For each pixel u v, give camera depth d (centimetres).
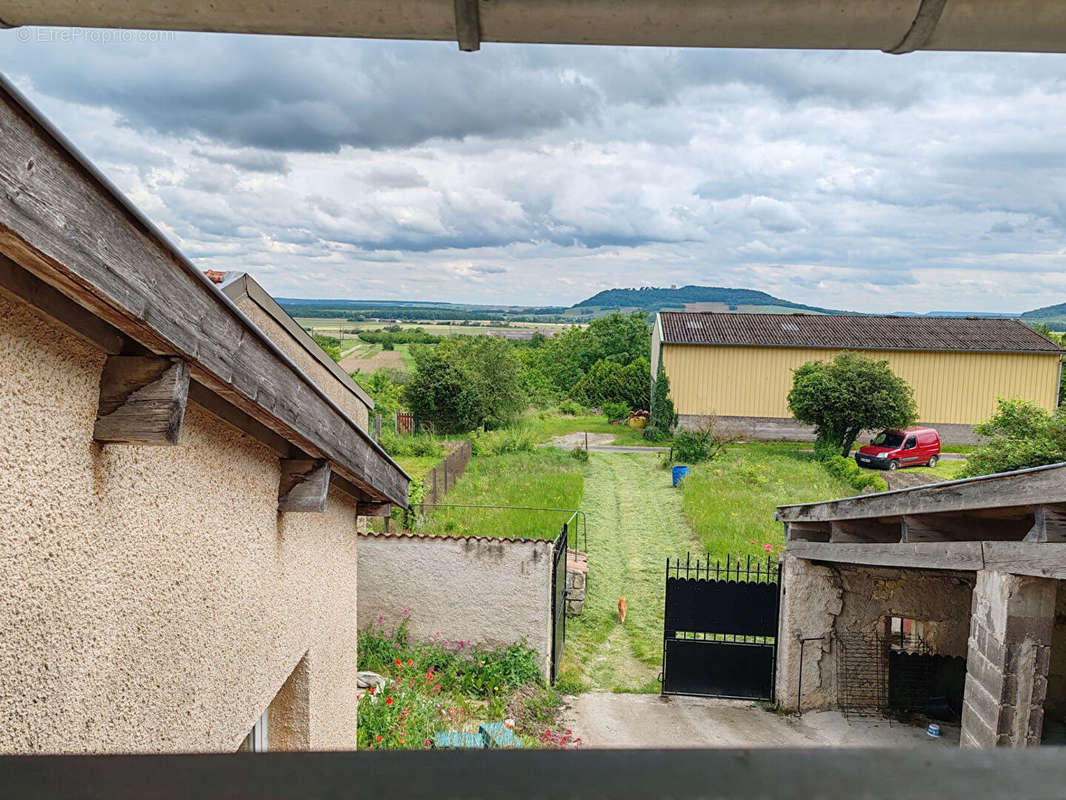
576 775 41
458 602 1127
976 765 43
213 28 130
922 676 1052
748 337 3325
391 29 127
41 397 195
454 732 841
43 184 150
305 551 432
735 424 3328
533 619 1117
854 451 3017
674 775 40
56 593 206
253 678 355
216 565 311
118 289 178
